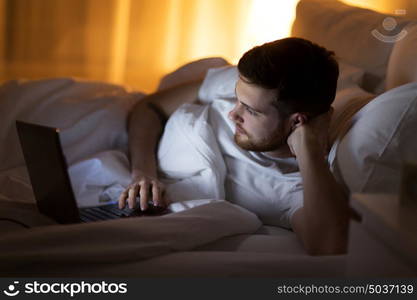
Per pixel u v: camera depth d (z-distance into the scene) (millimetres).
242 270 897
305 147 1197
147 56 2951
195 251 1046
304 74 1246
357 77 1595
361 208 727
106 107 1791
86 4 2916
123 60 2977
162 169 1516
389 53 1611
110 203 1365
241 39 2775
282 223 1325
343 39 1749
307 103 1263
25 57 2951
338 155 1224
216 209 1138
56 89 1826
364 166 1160
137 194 1324
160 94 1785
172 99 1754
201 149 1412
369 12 1784
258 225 1239
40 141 1127
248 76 1270
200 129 1442
